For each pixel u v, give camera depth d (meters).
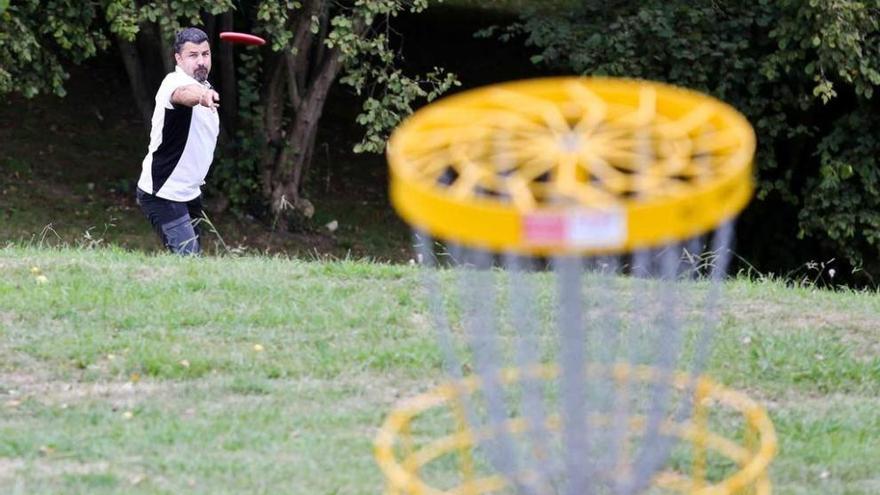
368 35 39.28
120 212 37.91
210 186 38.03
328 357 15.91
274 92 37.47
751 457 10.35
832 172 35.97
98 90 45.50
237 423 13.71
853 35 33.09
